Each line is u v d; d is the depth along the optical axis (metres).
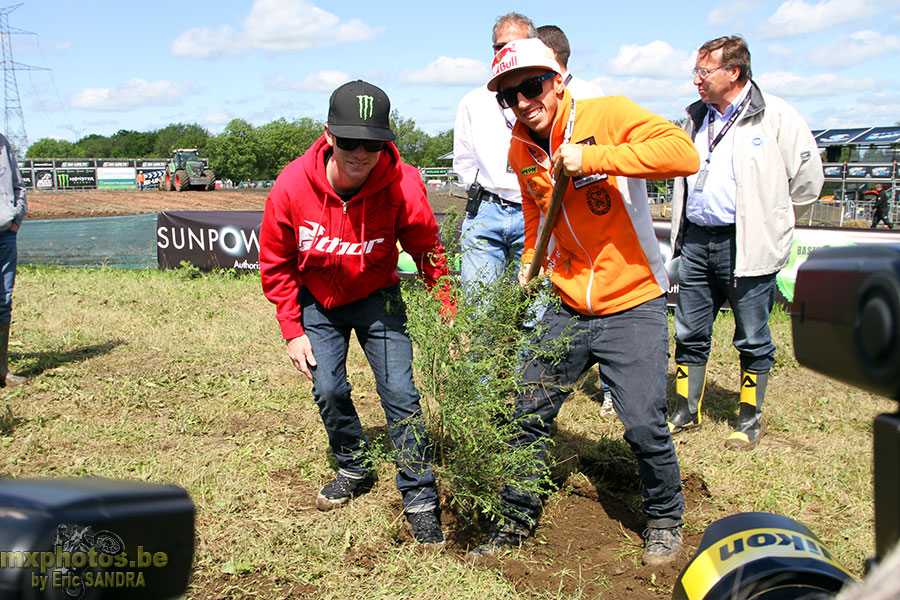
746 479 4.00
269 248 3.20
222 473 3.87
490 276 4.39
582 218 2.96
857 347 0.85
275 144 98.88
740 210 4.36
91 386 5.34
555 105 2.93
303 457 4.14
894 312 0.78
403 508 3.53
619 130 2.84
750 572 1.28
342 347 3.40
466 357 3.03
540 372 3.19
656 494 3.13
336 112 2.82
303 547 3.15
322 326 3.36
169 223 10.41
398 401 3.27
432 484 3.28
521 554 3.16
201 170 43.62
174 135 148.25
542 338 3.21
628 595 2.87
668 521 3.16
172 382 5.48
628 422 3.03
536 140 3.09
